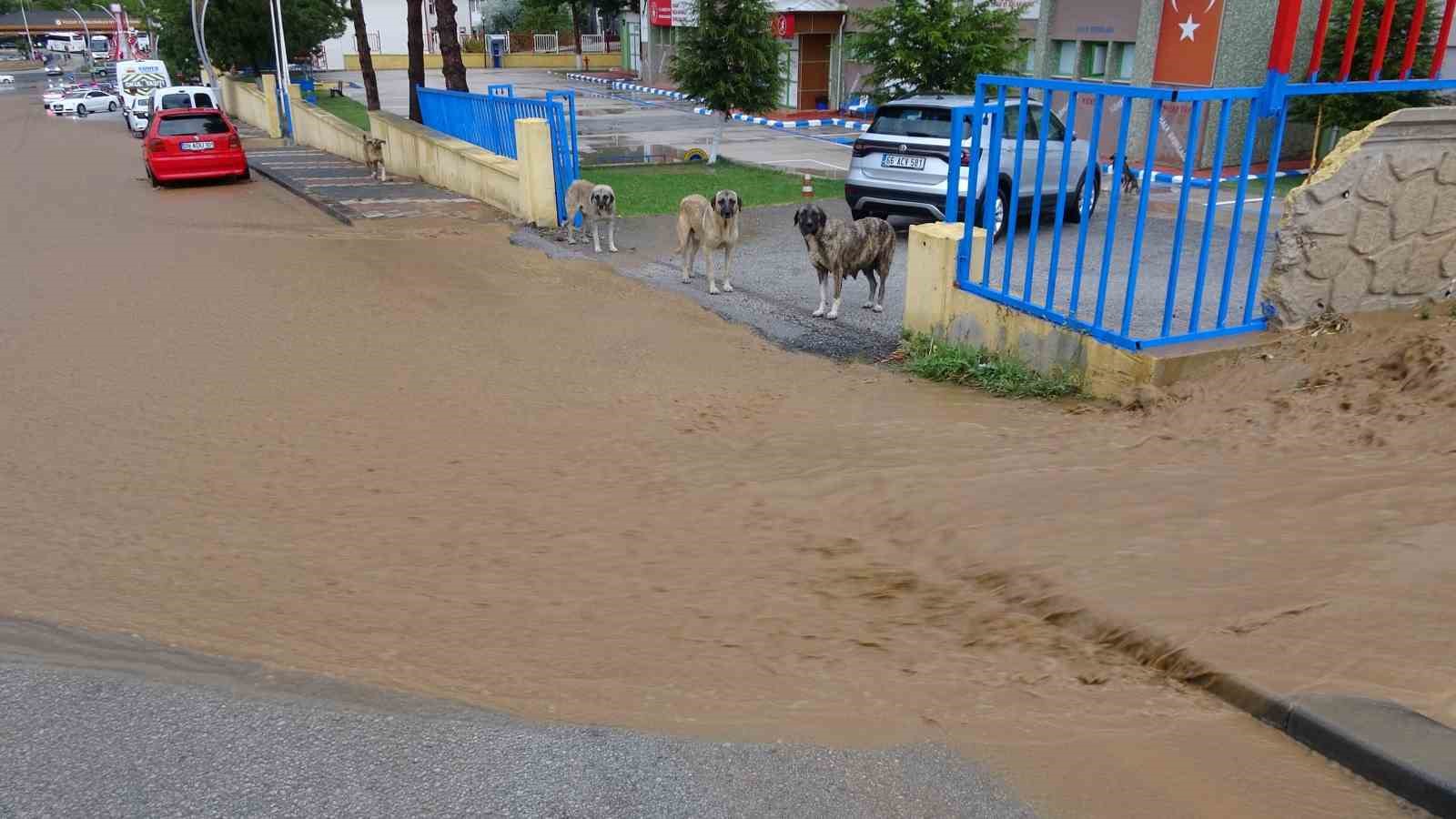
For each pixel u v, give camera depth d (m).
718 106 21.20
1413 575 3.36
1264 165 18.59
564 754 2.95
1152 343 6.56
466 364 8.42
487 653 3.73
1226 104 6.20
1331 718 2.67
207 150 20.38
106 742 3.04
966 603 3.92
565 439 6.62
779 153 23.67
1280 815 2.46
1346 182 6.24
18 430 6.73
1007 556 4.20
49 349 8.68
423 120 22.50
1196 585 3.62
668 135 27.72
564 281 11.55
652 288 11.17
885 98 18.64
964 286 8.09
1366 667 2.89
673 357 8.65
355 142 24.84
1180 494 4.59
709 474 5.85
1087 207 6.89
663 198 16.95
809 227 9.16
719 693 3.35
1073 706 3.05
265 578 4.53
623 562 4.66
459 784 2.80
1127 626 3.42
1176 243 6.41
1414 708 2.67
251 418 7.06
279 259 12.50
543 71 56.09
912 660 3.50
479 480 5.88
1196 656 3.12
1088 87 6.64
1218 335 6.68
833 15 30.80
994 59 17.59
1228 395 6.03
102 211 17.05
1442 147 6.39
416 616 4.11
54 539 4.99
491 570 4.61
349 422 6.99
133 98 37.69
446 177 18.86
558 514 5.33
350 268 12.08
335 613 4.13
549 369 8.28
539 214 14.69
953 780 2.72
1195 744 2.78
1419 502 3.99
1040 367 7.39
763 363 8.48
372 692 3.39
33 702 3.26
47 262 12.28
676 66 21.23
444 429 6.86
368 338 9.21
